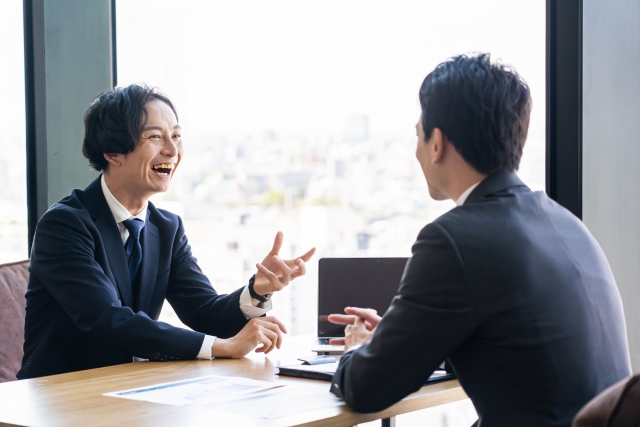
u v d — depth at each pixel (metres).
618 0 1.98
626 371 1.14
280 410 1.17
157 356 1.64
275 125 2.59
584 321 1.09
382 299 1.79
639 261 1.97
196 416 1.14
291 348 1.80
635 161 1.97
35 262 1.78
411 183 2.43
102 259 1.81
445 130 1.20
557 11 2.09
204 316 1.94
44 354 1.77
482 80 1.18
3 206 2.67
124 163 1.86
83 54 2.63
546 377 1.04
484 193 1.17
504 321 1.06
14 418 1.15
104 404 1.22
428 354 1.09
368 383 1.13
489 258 1.07
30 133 2.64
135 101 1.86
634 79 1.97
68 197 1.90
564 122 2.10
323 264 1.82
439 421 2.49
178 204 2.68
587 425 0.78
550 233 1.14
